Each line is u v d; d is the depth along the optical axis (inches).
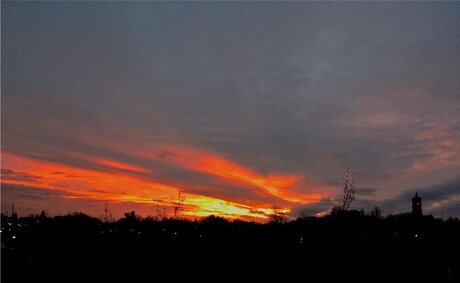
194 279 1115.3
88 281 1025.5
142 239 2128.4
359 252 1469.0
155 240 2123.5
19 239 2031.3
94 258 1496.1
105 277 1089.4
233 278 1149.1
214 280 1107.3
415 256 1437.0
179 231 2191.2
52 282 992.2
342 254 1471.5
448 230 2101.4
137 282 1038.4
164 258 1625.2
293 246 1727.4
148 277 1120.2
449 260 1379.2
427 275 1234.0
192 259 1648.6
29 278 1032.2
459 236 1873.8
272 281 1120.8
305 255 1578.5
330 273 1289.4
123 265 1334.9
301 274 1254.3
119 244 1994.3
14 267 1182.3
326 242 1546.5
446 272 1243.2
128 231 2236.7
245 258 1683.1
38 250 1679.4
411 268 1312.7
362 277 1229.1
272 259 1609.3
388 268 1318.9
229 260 1653.5
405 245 1601.9
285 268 1381.6
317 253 1550.2
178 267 1341.0
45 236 2071.9
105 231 2251.5
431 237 1881.2
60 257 1471.5
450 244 1668.3
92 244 1941.4
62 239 2023.9
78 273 1133.7
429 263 1352.1
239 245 2003.0
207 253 1868.8
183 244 2100.1
